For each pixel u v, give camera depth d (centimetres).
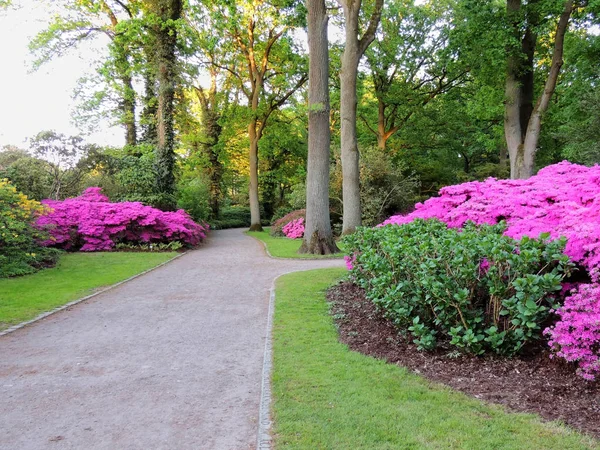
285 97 2327
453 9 1953
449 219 609
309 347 429
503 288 362
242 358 419
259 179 3191
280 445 249
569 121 1551
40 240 1077
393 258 461
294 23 1352
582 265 372
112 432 278
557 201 527
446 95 2166
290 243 1616
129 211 1361
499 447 239
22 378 373
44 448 259
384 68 2162
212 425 286
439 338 413
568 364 329
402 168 2011
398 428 263
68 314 597
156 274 948
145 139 2030
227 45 2078
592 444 239
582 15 1293
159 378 370
